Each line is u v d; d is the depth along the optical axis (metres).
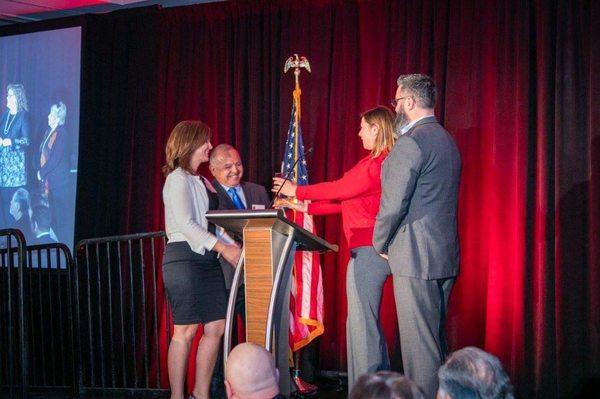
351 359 3.36
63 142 5.48
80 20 5.43
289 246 2.72
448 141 3.06
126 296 5.10
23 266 4.12
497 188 4.12
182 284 3.43
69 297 4.65
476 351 1.71
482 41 4.28
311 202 4.07
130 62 5.19
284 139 4.73
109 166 5.20
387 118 3.52
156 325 4.48
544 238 3.97
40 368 5.37
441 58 4.35
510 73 4.15
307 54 4.72
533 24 4.14
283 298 2.87
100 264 5.18
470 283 4.25
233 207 3.96
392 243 3.06
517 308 4.02
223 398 4.14
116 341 5.13
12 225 5.61
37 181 5.55
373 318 3.34
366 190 3.40
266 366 1.89
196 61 5.04
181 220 3.38
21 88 5.61
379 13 4.54
